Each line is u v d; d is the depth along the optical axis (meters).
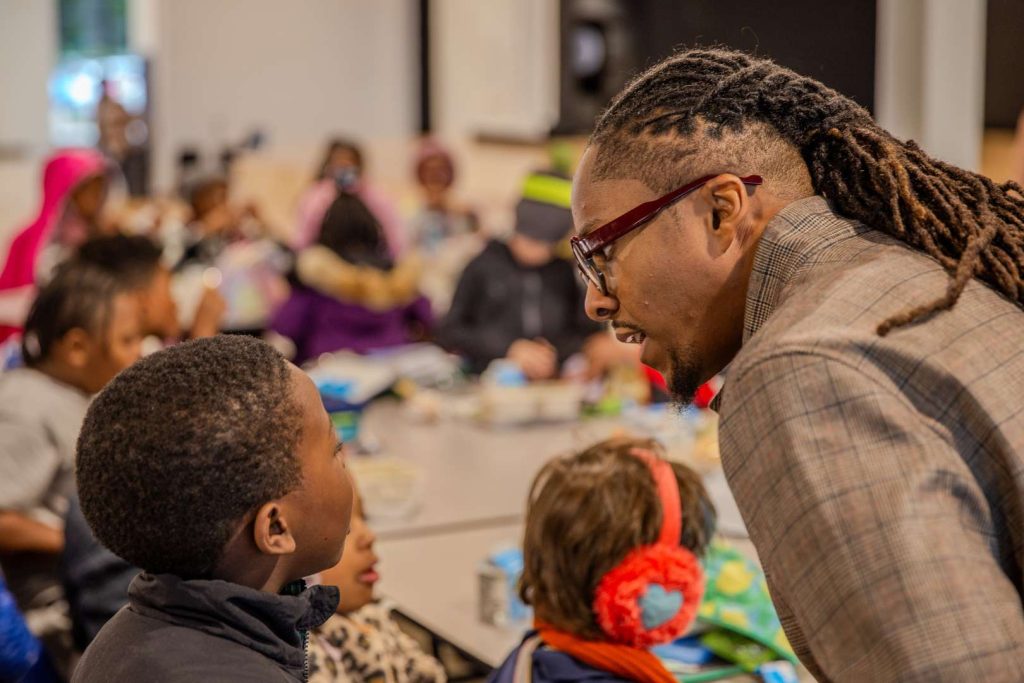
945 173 0.99
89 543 1.78
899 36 3.64
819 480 0.82
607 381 3.31
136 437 0.96
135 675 0.93
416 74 8.32
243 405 0.98
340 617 1.53
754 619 1.62
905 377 0.84
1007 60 3.28
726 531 2.01
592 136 1.04
